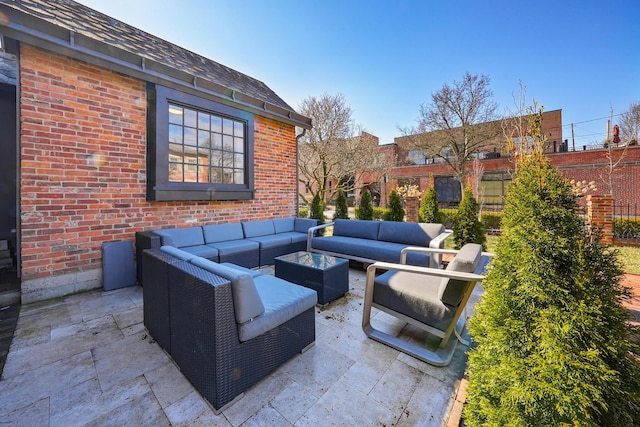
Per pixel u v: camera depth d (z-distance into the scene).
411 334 2.31
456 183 14.78
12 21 2.54
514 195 1.30
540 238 1.13
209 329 1.45
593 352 0.91
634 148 10.20
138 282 3.45
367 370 1.83
